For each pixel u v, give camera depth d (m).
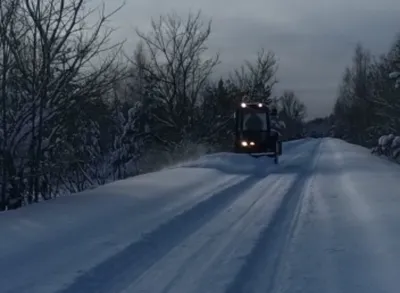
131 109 28.06
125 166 26.08
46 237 8.81
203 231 10.61
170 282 7.37
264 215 12.27
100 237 9.11
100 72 12.63
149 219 10.75
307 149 51.28
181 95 31.72
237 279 7.49
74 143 15.25
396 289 6.84
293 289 7.15
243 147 27.73
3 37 11.30
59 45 11.85
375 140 53.91
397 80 38.72
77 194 13.31
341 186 17.95
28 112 11.88
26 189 13.00
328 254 8.73
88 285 7.11
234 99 34.03
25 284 6.79
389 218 10.87
